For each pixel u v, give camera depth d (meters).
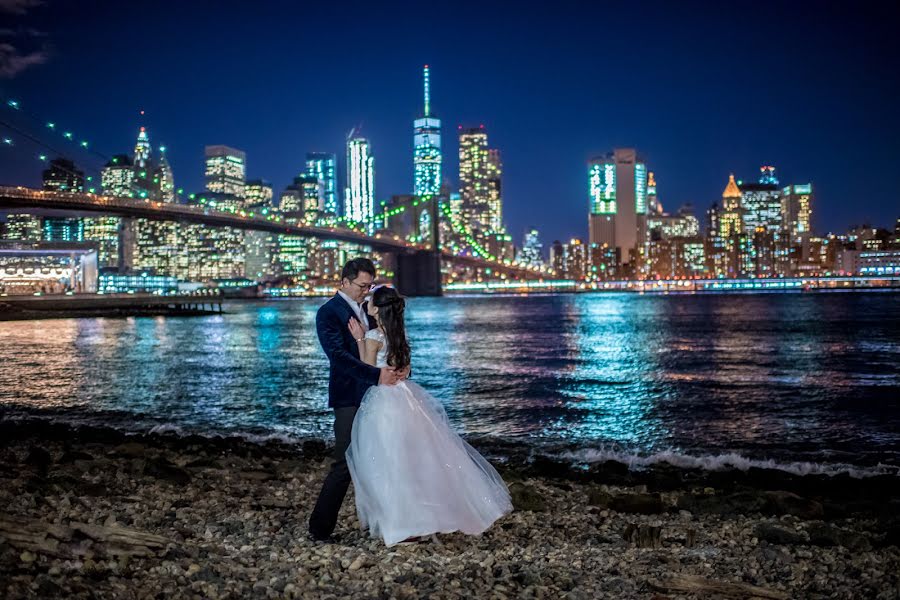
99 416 20.27
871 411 21.02
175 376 31.08
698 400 23.61
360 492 6.14
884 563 6.32
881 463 14.14
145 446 13.06
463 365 36.53
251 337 60.94
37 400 23.61
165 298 125.12
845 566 6.17
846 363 36.78
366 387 6.21
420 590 4.92
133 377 30.69
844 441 16.42
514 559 5.92
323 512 6.29
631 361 38.47
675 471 12.66
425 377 31.08
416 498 6.05
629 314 109.88
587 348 47.84
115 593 4.44
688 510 8.88
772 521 8.19
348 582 5.02
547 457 13.95
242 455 13.12
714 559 6.26
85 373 32.22
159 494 8.40
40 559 4.75
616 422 19.25
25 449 13.02
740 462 13.64
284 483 9.76
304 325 83.19
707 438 16.80
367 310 6.25
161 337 60.44
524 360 39.28
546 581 5.30
